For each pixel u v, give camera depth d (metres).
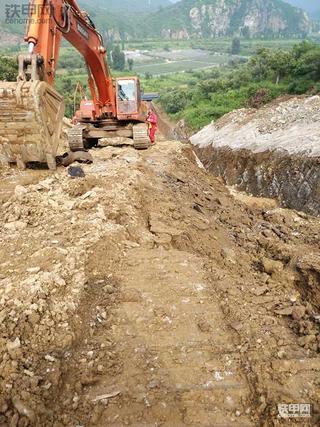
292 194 13.65
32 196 6.38
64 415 3.06
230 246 7.31
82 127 11.10
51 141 7.58
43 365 3.42
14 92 6.74
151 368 3.48
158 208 7.14
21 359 3.44
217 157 20.27
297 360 3.56
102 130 11.48
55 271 4.42
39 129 7.21
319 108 17.88
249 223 9.37
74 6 8.30
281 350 3.67
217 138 22.03
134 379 3.37
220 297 4.50
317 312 4.78
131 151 10.79
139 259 5.04
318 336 3.94
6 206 6.23
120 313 4.11
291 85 29.45
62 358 3.52
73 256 4.69
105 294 4.36
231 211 9.73
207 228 7.36
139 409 3.12
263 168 15.62
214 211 9.30
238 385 3.34
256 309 4.40
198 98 40.22
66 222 5.58
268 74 35.06
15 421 2.94
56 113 7.73
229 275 5.11
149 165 10.58
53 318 3.85
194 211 8.12
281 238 8.70
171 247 5.77
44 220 5.74
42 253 4.77
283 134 16.86
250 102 30.91
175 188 9.31
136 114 11.12
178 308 4.23
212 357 3.62
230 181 17.89
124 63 93.25
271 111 20.75
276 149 15.48
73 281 4.36
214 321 4.09
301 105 19.78
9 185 7.21
